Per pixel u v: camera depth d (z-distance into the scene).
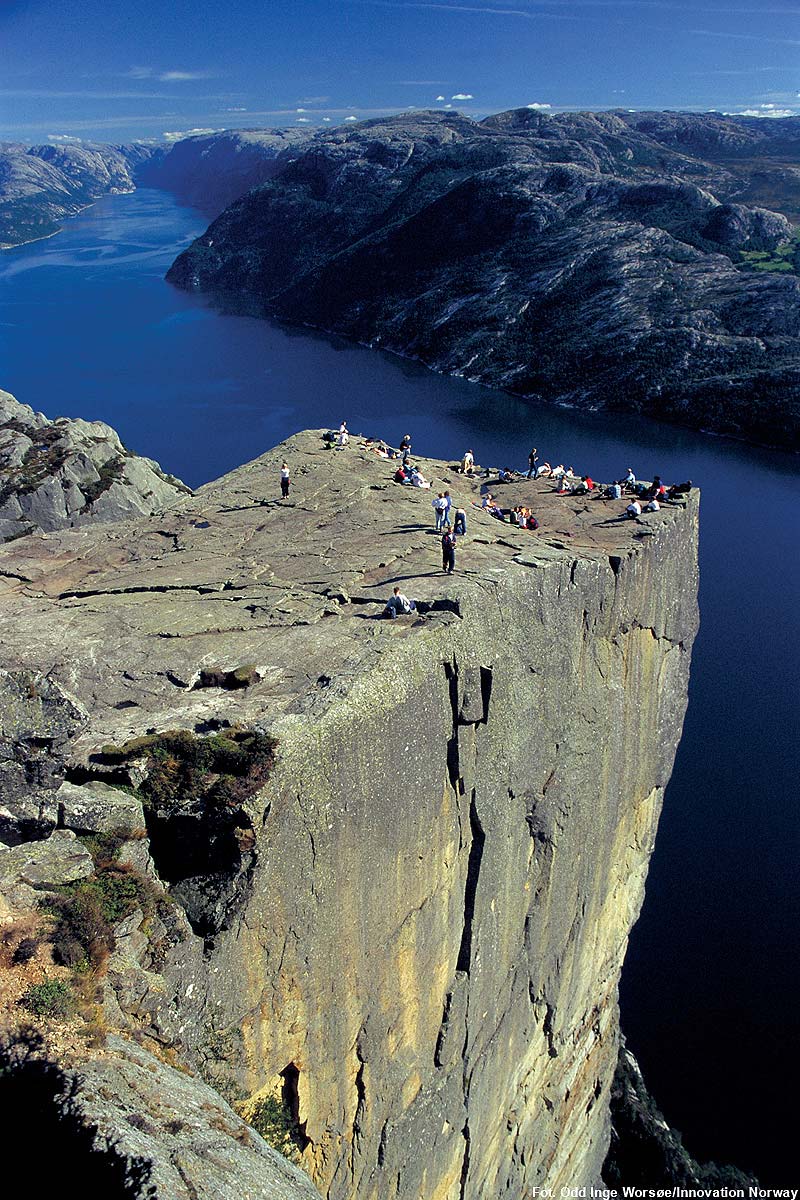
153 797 20.02
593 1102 44.22
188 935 18.28
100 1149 12.59
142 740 21.00
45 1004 14.84
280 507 39.22
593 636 32.38
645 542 34.69
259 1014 20.05
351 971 22.80
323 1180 23.44
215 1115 15.49
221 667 25.39
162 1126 13.93
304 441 47.62
